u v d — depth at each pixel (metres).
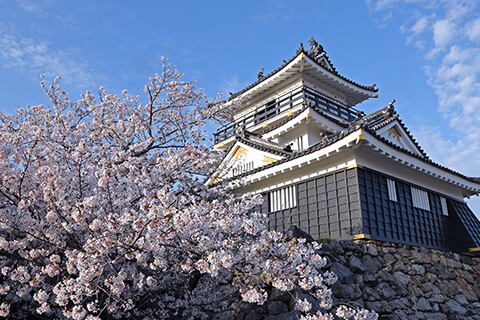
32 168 4.97
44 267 4.70
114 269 4.61
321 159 10.92
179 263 4.97
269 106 20.61
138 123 8.03
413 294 9.55
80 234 5.26
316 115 16.41
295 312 6.42
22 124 6.52
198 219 4.36
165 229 4.37
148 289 5.39
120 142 7.60
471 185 14.23
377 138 10.16
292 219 11.51
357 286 8.48
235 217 5.25
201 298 6.84
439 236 12.69
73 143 7.41
